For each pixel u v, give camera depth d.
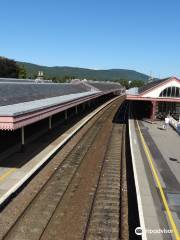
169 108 50.72
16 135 28.19
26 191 18.52
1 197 16.61
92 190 19.42
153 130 39.38
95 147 30.67
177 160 25.70
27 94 35.22
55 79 163.38
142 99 47.19
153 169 22.88
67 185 19.95
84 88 76.38
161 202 17.06
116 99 106.75
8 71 101.69
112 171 23.38
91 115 54.97
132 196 18.78
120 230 14.78
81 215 16.02
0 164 22.50
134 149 28.56
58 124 41.66
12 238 13.54
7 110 21.98
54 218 15.51
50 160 25.09
